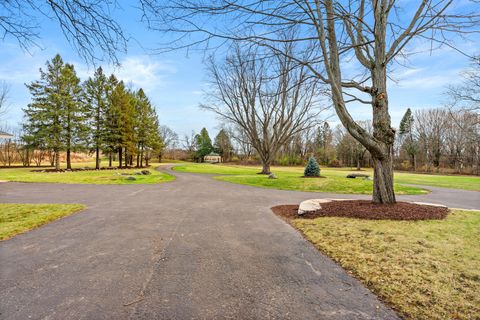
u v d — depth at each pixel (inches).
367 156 2203.5
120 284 106.8
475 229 178.5
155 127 1641.2
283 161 2393.0
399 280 108.7
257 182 623.8
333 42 221.3
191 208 293.3
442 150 1779.0
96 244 161.6
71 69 1032.2
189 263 130.6
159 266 126.5
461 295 95.5
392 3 219.3
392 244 151.2
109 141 1253.1
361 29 235.3
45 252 146.4
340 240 165.0
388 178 243.8
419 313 85.7
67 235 181.9
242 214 261.7
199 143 3004.4
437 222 196.5
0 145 1412.4
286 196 404.5
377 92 232.1
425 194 458.6
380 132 234.7
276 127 876.0
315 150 2549.2
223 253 146.1
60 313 85.4
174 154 3080.7
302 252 148.0
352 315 85.4
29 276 114.3
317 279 112.9
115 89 1268.5
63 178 665.0
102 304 91.0
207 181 683.4
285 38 247.0
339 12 222.8
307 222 217.2
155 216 248.7
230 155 3068.4
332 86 221.8
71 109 994.7
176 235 183.0
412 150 1859.0
